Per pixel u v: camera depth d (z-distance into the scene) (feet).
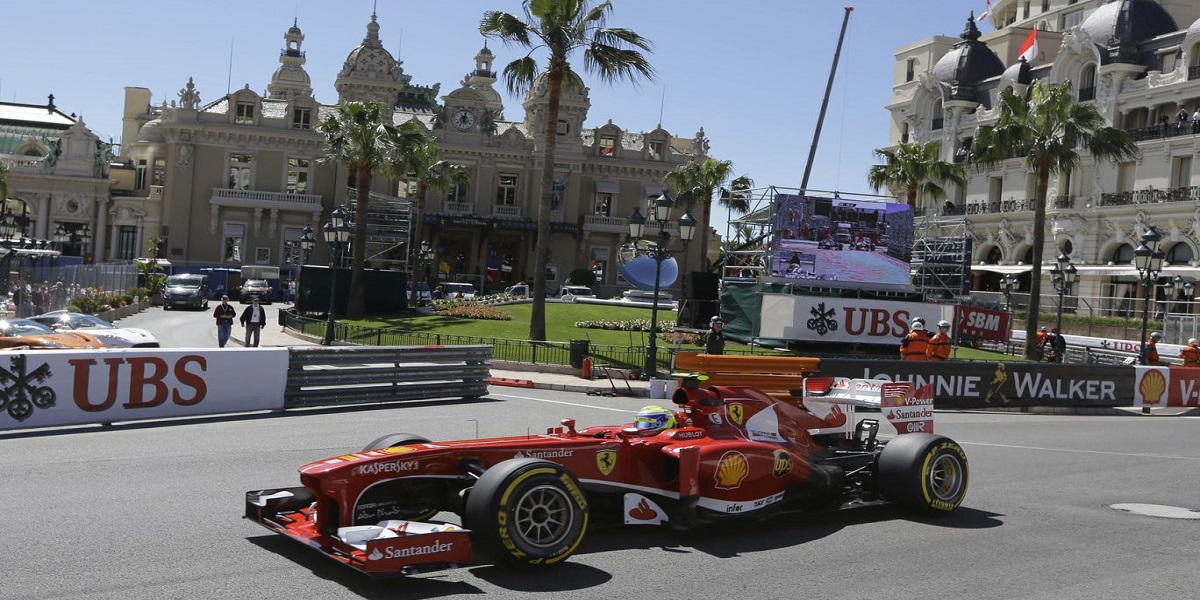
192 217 229.66
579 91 246.88
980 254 199.93
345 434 46.57
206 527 26.94
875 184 160.56
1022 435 58.39
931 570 25.11
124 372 48.80
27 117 260.62
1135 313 155.12
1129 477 42.24
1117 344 137.80
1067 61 185.98
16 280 104.58
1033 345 116.57
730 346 109.29
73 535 25.67
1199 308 149.48
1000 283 192.13
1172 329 133.28
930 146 155.53
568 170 247.70
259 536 26.11
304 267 135.95
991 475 41.39
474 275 246.88
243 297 199.82
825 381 34.58
